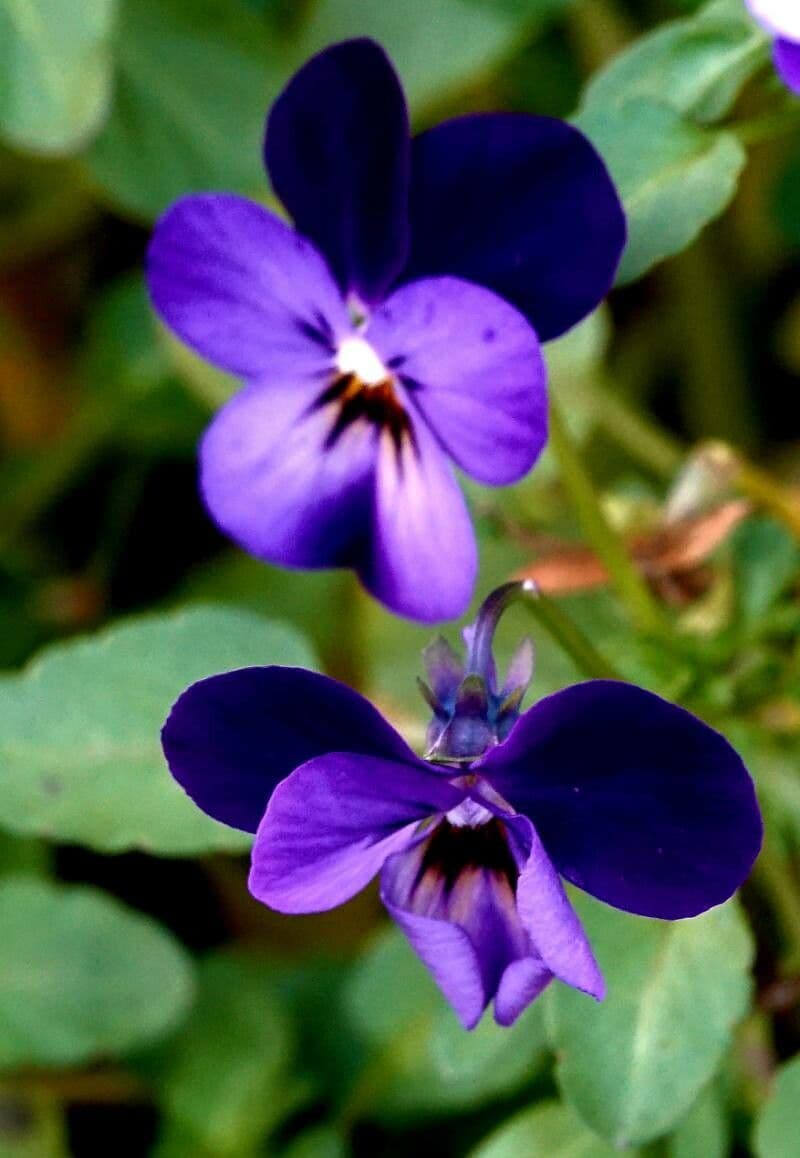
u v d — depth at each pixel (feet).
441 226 0.76
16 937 0.99
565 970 0.69
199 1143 0.99
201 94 1.08
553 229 0.76
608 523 0.88
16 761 0.86
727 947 0.81
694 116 0.83
